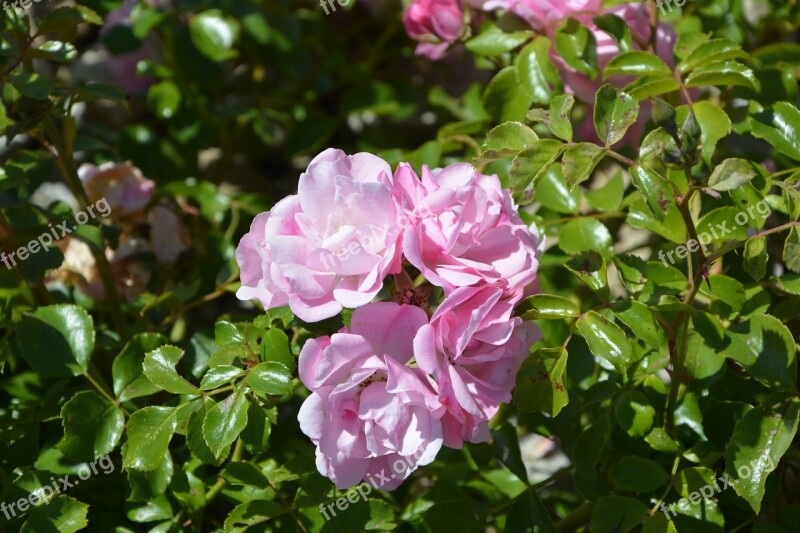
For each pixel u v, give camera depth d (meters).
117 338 0.84
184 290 0.85
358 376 0.67
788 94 0.81
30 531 0.72
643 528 0.72
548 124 0.71
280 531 0.75
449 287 0.67
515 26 0.82
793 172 0.77
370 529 0.74
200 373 0.78
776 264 0.85
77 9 0.77
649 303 0.73
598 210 0.84
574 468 0.76
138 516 0.76
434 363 0.67
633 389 0.75
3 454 0.77
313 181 0.69
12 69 0.77
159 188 0.92
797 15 0.88
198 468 0.78
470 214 0.69
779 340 0.72
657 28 0.82
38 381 0.82
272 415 0.72
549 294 0.71
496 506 0.77
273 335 0.73
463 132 0.89
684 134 0.69
